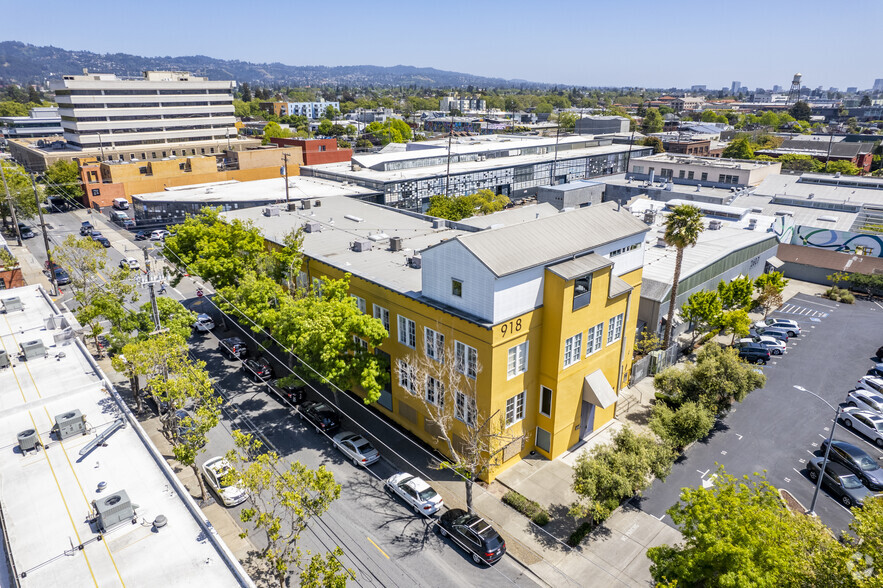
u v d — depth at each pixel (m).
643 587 26.83
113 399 32.72
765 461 36.56
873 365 50.06
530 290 33.47
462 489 33.94
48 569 21.31
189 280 71.62
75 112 143.12
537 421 37.16
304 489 23.73
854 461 34.66
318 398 44.19
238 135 182.38
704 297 49.25
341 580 21.61
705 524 21.84
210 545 22.59
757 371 39.19
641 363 46.16
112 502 23.45
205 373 32.59
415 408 38.72
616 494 29.12
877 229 74.75
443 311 34.28
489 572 27.86
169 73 169.88
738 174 101.06
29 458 27.70
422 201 103.25
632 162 117.50
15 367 36.31
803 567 19.70
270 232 54.84
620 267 40.25
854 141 176.25
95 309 43.88
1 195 87.75
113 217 103.06
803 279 74.75
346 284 39.31
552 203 96.38
